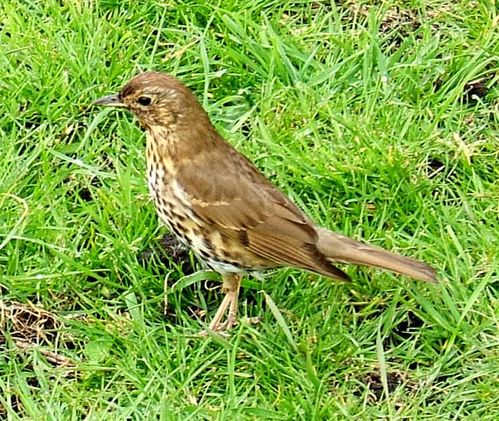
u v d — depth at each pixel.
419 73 13.68
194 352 11.17
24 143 12.91
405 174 12.45
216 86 13.66
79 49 13.56
